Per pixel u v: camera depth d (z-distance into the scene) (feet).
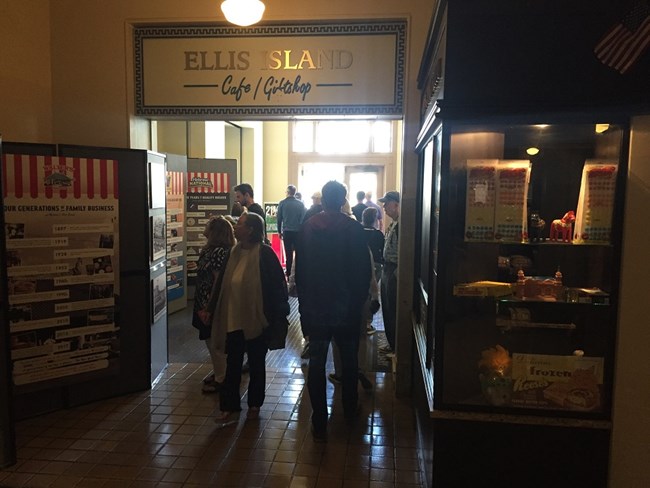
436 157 9.68
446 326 8.52
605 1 7.63
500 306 8.56
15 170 11.82
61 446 11.22
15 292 11.97
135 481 9.87
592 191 8.02
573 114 7.77
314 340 11.60
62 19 14.99
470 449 8.36
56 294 12.51
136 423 12.34
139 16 14.71
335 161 40.98
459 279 8.77
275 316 12.10
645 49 7.55
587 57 7.70
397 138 40.24
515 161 8.42
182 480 9.92
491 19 7.81
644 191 7.64
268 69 14.66
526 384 8.49
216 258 13.29
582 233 8.13
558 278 8.64
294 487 9.71
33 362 12.32
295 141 41.37
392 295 16.31
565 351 8.50
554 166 8.84
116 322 13.52
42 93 14.85
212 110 14.96
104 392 13.65
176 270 24.36
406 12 13.84
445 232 8.45
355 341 12.25
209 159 26.73
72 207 12.60
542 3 7.72
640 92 7.57
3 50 13.44
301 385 14.87
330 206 11.57
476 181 8.48
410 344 14.11
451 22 7.88
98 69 14.98
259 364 12.30
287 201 28.48
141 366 14.28
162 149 30.45
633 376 7.87
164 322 16.07
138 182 13.79
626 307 7.88
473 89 7.89
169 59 14.94
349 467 10.44
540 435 8.21
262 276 11.93
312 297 11.51
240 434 11.81
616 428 8.01
